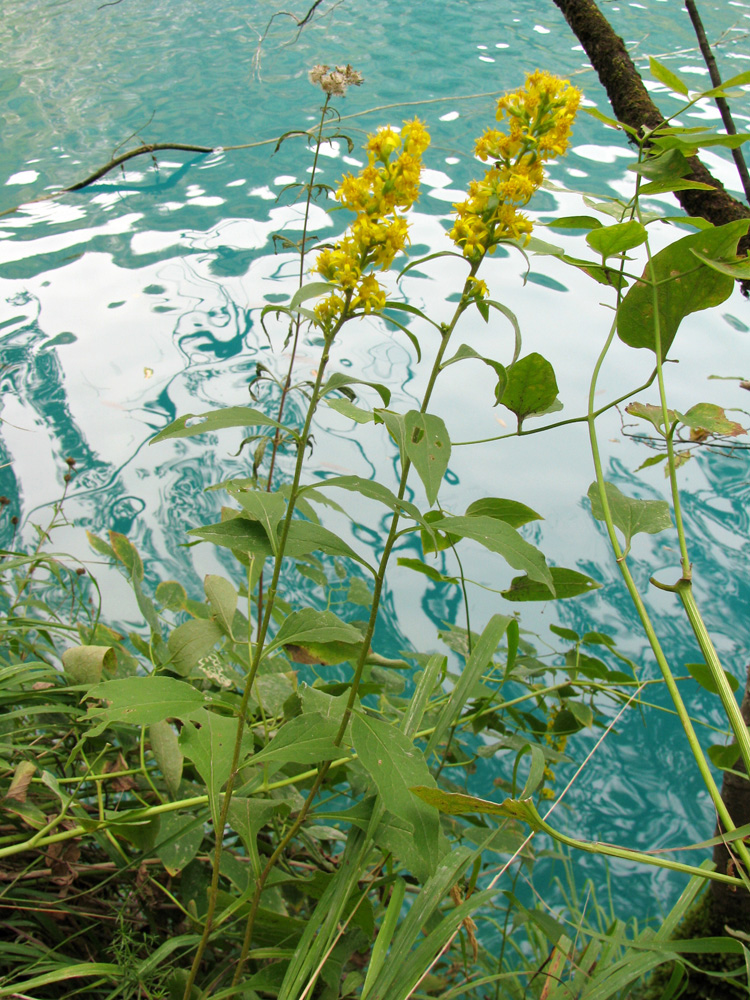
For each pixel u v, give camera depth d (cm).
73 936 137
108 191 554
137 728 157
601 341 434
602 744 288
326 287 89
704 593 331
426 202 527
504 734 182
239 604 309
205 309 450
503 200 94
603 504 117
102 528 338
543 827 86
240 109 641
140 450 371
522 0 851
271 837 167
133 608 310
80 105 657
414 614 324
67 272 477
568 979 154
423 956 103
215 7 840
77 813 150
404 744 92
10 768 142
